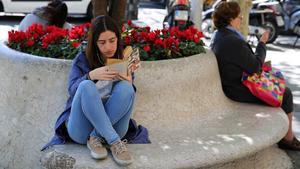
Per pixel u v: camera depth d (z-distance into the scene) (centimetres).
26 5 1734
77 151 464
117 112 455
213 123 554
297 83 1080
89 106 442
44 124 522
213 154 472
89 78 456
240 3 862
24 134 530
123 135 477
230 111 596
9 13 1864
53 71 527
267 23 1590
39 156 516
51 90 526
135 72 531
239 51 609
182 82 554
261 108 611
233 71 619
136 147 477
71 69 481
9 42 628
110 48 464
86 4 1795
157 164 449
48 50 589
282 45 1614
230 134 521
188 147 482
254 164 575
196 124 548
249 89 617
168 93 545
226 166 538
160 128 530
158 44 584
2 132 546
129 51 462
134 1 1303
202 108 570
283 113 601
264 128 541
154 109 536
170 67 548
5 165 536
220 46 620
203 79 579
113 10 646
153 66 540
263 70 636
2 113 552
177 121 544
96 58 476
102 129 445
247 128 540
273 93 612
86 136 467
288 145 647
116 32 468
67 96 520
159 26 1855
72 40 600
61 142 482
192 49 602
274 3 1589
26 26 759
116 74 457
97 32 462
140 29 659
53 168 458
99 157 446
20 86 540
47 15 758
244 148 493
